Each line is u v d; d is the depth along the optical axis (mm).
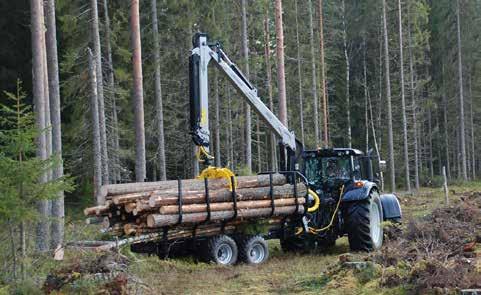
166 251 11273
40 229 11383
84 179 24109
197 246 11648
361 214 13031
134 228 10641
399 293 7684
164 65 25484
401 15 39219
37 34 13633
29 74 24812
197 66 11914
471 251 10273
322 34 37281
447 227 12648
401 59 37094
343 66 46594
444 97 47375
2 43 24859
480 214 14789
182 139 28250
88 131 21422
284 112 20422
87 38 20797
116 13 23484
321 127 39438
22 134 8375
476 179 47188
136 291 8641
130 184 10883
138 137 17828
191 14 25109
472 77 47438
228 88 28797
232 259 11719
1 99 24281
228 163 29250
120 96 23297
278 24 20594
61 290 8320
